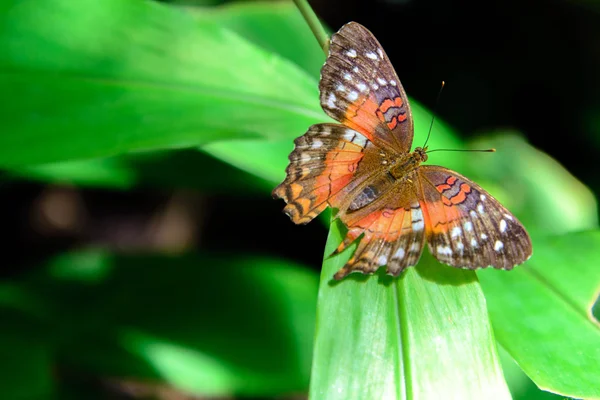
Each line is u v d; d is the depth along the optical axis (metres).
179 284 0.38
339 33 0.32
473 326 0.31
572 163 0.55
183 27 0.33
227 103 0.33
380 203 0.32
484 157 0.42
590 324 0.32
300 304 0.38
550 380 0.31
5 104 0.31
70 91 0.32
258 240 0.56
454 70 0.58
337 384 0.30
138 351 0.37
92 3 0.33
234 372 0.37
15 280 0.39
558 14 0.55
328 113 0.32
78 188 0.58
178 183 0.38
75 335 0.37
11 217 0.56
